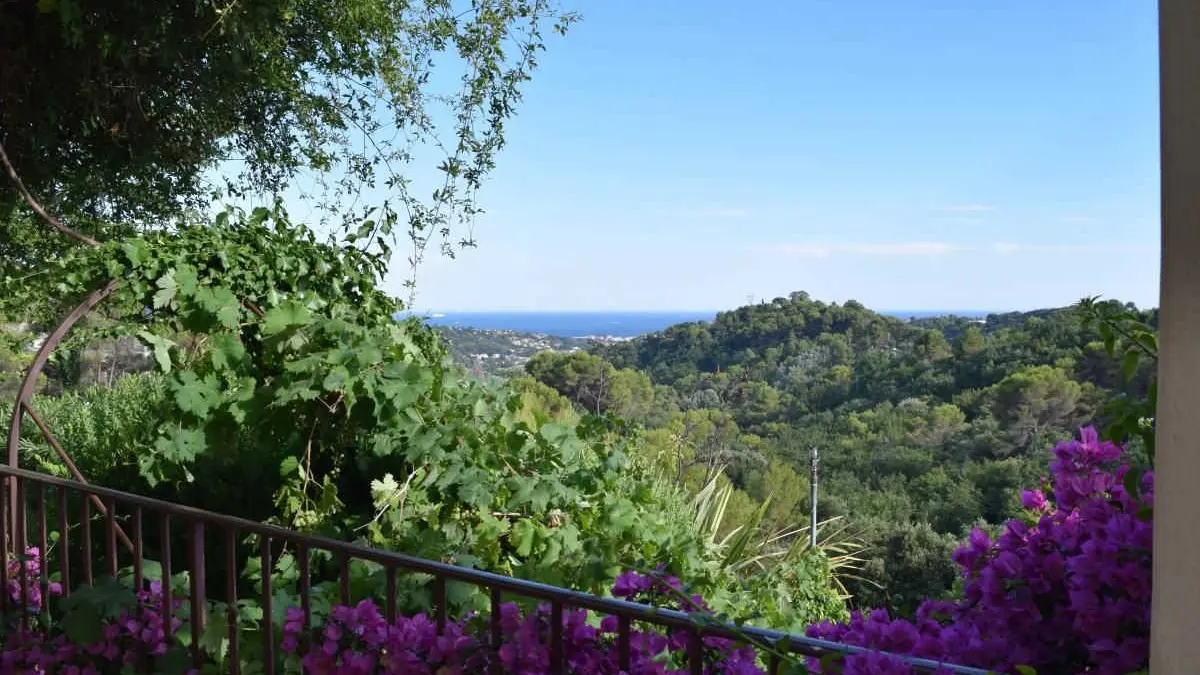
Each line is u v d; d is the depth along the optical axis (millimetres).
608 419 3361
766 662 1436
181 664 1991
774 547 6176
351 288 3594
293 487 3111
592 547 2914
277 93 4547
